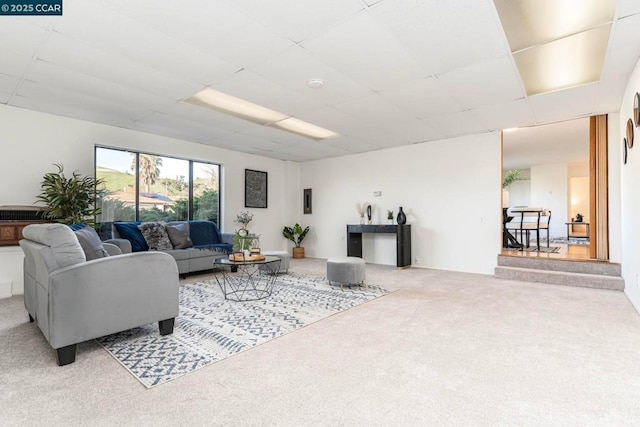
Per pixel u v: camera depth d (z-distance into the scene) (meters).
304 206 7.72
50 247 2.11
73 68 2.98
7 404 1.61
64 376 1.90
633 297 3.41
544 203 9.84
